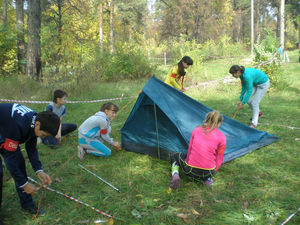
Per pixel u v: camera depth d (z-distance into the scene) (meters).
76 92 8.83
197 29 26.08
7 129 2.16
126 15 31.39
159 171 3.70
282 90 8.69
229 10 33.53
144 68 12.55
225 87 9.58
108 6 29.67
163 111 3.82
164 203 2.93
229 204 2.88
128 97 8.66
